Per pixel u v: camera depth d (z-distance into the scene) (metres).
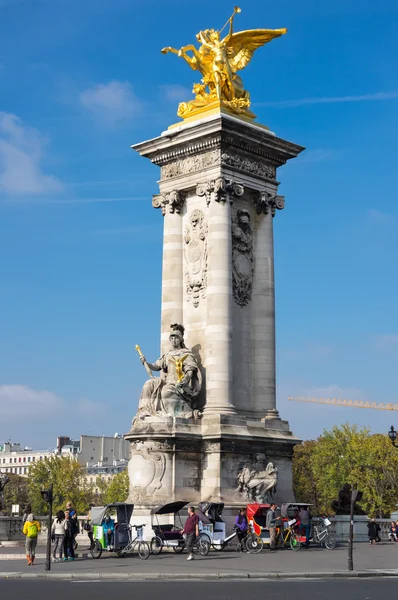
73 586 35.59
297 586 35.34
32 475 175.75
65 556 48.41
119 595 31.77
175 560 46.84
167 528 50.31
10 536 65.69
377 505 130.50
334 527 65.94
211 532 50.66
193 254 61.88
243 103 63.88
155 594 32.06
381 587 35.12
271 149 63.78
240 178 62.19
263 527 54.06
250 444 58.41
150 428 56.62
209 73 64.06
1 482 70.44
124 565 44.34
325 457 139.62
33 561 47.28
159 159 64.25
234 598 30.69
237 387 60.56
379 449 130.38
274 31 65.31
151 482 56.09
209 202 60.88
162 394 58.53
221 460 56.69
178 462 56.53
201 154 62.12
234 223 61.88
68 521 48.81
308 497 154.50
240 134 61.50
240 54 65.75
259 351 61.91
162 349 61.69
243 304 61.81
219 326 59.00
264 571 40.66
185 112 63.94
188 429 57.16
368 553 52.94
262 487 57.50
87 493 174.75
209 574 39.12
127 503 53.06
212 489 56.50
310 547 56.62
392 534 68.00
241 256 62.03
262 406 61.38
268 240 63.44
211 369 58.72
